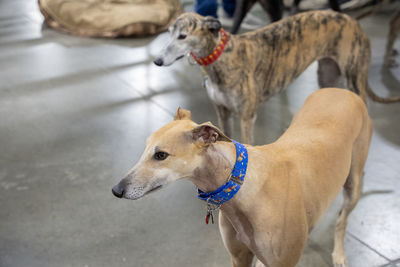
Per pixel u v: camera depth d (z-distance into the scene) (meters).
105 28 7.21
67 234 3.18
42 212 3.40
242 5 5.30
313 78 5.67
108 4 7.30
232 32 5.48
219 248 3.03
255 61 3.62
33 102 5.21
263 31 3.73
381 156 3.92
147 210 3.42
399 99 4.13
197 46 3.43
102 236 3.16
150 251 3.02
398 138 4.19
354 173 2.72
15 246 3.06
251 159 2.05
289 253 2.15
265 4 5.20
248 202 2.00
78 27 7.39
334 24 3.81
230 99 3.60
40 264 2.92
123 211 3.41
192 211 3.39
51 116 4.88
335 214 3.32
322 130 2.46
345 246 2.99
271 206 2.03
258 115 4.80
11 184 3.74
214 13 7.14
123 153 4.15
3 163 4.04
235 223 2.10
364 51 3.92
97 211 3.41
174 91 5.41
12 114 4.94
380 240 3.01
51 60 6.43
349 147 2.52
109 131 4.55
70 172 3.89
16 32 7.64
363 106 2.74
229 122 3.94
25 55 6.62
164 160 1.87
